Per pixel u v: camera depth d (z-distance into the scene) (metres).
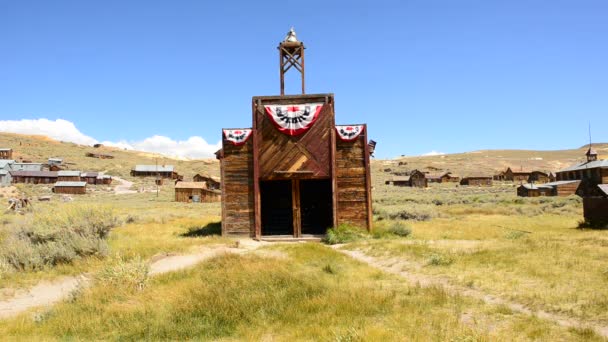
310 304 8.48
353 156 22.67
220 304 8.47
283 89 24.00
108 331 7.62
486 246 15.84
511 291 9.36
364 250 17.02
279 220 30.25
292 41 24.14
